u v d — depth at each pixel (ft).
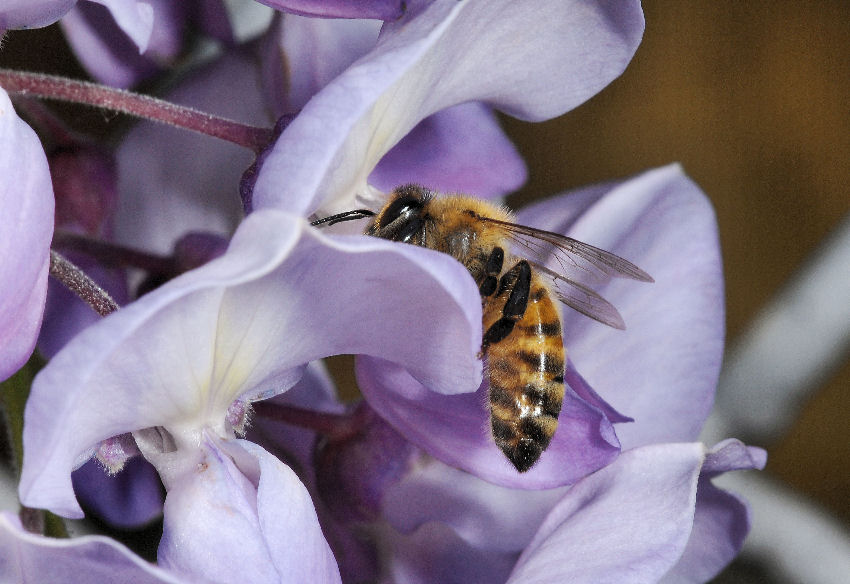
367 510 0.43
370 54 0.38
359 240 0.36
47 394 0.35
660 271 0.43
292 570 0.38
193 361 0.38
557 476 0.41
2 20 0.39
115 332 0.35
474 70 0.40
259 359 0.39
